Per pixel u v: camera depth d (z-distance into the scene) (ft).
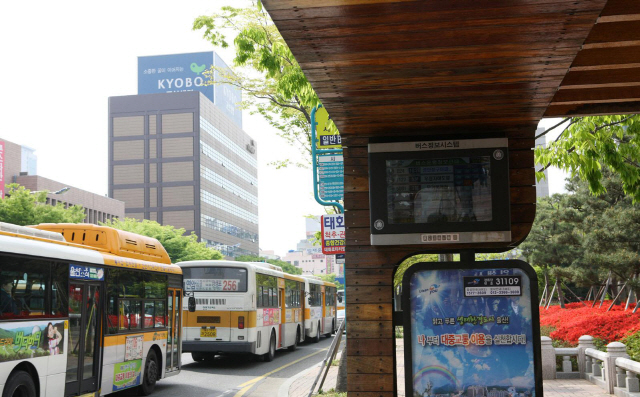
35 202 170.60
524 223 21.33
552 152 35.14
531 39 13.84
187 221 462.60
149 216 466.70
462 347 20.43
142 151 474.90
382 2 12.01
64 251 33.68
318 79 16.34
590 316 60.13
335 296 126.41
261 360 71.61
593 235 74.28
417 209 20.71
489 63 15.26
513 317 20.35
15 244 29.30
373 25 13.07
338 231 43.83
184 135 470.80
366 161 22.13
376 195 20.89
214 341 62.75
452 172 20.75
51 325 31.86
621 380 38.01
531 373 20.12
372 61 15.07
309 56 14.71
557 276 102.01
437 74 16.02
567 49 14.44
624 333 53.42
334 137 40.60
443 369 20.42
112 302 39.29
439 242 20.53
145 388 44.47
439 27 13.19
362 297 21.66
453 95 17.83
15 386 28.58
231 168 545.44
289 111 55.26
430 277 20.77
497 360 20.27
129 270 42.01
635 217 69.31
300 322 90.02
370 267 21.74
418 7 12.23
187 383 52.08
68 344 33.71
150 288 45.52
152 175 470.80
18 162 327.67
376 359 21.43
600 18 15.89
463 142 20.77
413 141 21.02
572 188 96.17
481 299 20.53
